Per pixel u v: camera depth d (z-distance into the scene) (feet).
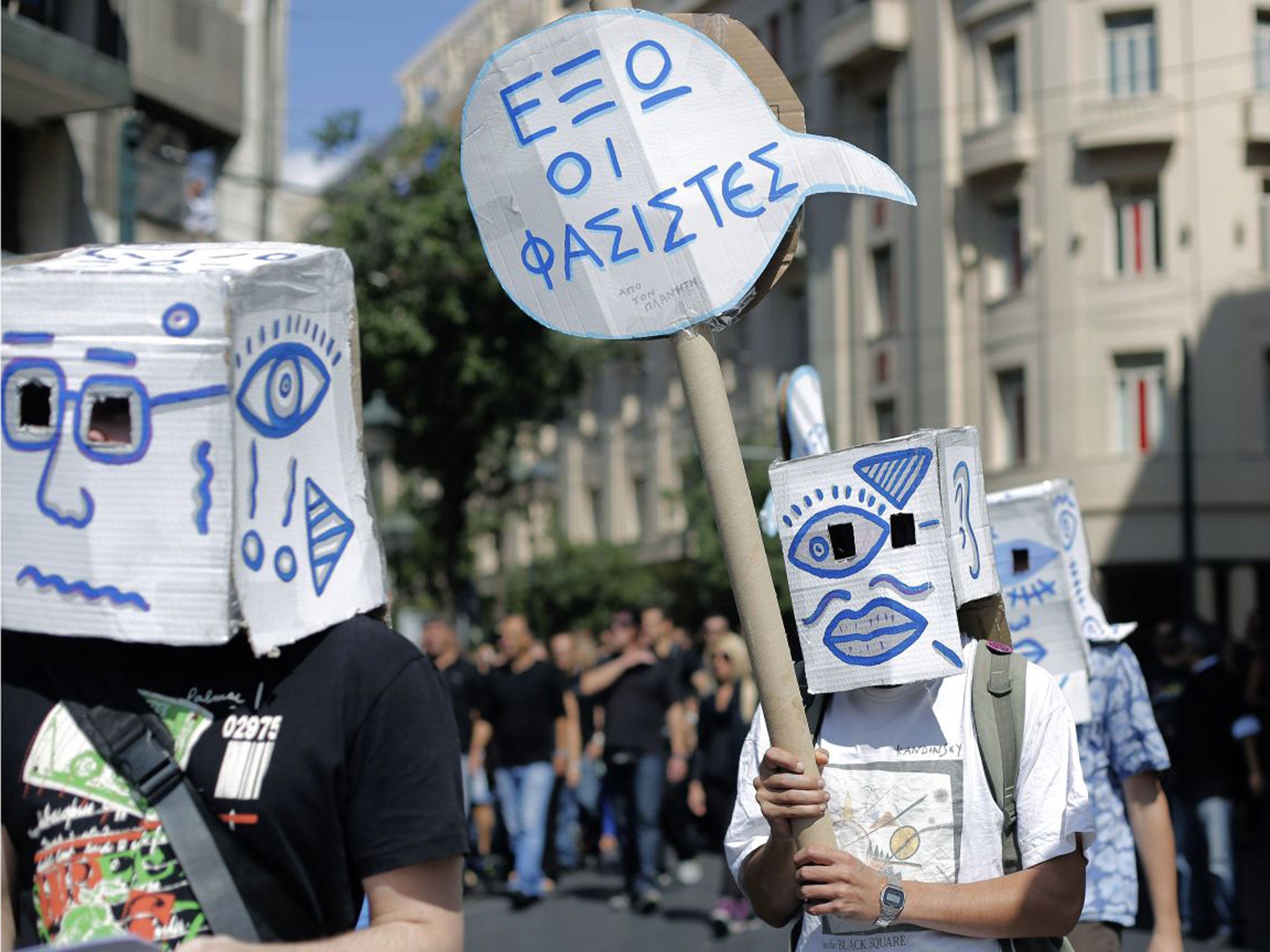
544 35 9.16
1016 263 91.56
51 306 6.94
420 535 83.35
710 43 9.09
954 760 9.80
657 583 123.44
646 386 137.18
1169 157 86.53
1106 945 13.64
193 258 7.37
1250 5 86.63
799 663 10.49
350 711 7.04
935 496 9.93
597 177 9.09
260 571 6.93
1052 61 88.48
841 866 9.20
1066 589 13.85
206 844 6.82
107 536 6.87
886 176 9.08
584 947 31.78
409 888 7.00
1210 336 85.97
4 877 7.09
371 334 71.46
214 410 6.82
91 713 7.00
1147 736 13.83
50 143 51.98
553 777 37.91
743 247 8.98
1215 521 86.07
